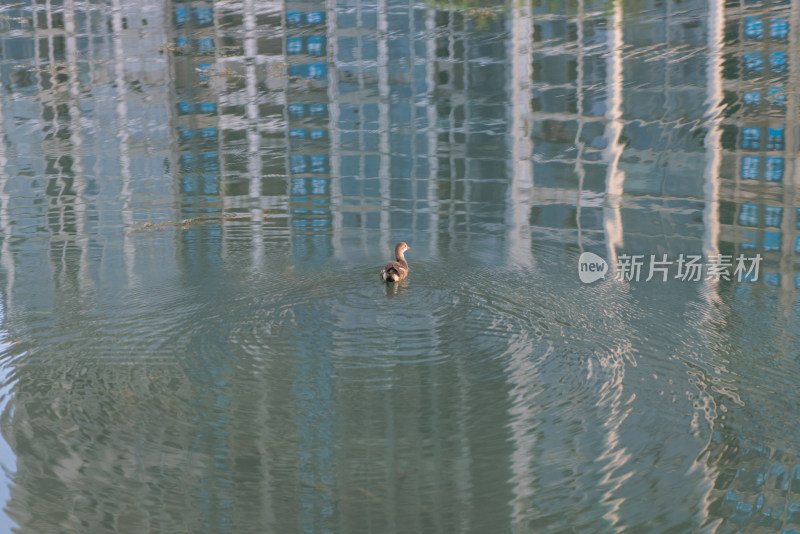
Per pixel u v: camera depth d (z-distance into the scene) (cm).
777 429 868
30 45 2878
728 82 2059
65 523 743
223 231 1445
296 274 1260
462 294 1184
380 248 1352
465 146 1848
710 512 745
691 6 2658
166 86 2412
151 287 1227
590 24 2638
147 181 1712
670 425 877
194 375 988
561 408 911
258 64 2561
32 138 2022
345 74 2420
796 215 1409
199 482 803
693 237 1353
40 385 974
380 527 737
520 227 1426
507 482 797
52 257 1359
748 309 1124
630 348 1029
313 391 949
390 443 859
